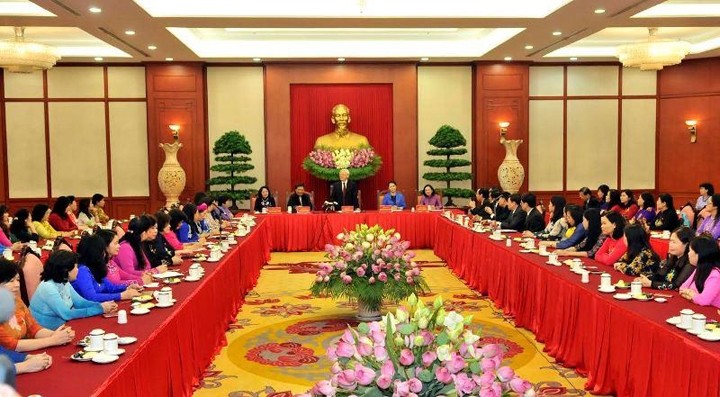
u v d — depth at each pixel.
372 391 2.06
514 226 8.79
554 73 13.78
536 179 13.89
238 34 12.29
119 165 13.20
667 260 4.74
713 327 3.34
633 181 13.94
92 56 12.23
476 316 6.54
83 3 7.91
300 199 11.79
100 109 13.12
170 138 13.02
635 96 13.83
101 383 2.65
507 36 10.82
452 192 12.40
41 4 7.92
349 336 2.21
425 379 2.02
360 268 5.76
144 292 4.60
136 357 3.05
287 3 8.87
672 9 9.09
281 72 13.15
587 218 6.33
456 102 13.59
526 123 13.45
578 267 5.18
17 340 3.12
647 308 3.92
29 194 13.10
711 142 13.30
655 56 10.20
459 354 2.07
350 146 12.91
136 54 11.95
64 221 9.59
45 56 9.44
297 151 13.34
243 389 4.47
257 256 8.84
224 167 12.45
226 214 10.91
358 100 13.34
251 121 13.38
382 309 6.59
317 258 10.41
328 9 8.91
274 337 5.82
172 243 6.77
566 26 9.65
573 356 4.75
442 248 10.09
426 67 13.52
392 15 8.94
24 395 2.51
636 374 3.73
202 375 4.66
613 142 13.90
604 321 4.18
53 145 13.09
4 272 3.31
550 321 5.27
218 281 5.52
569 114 13.84
